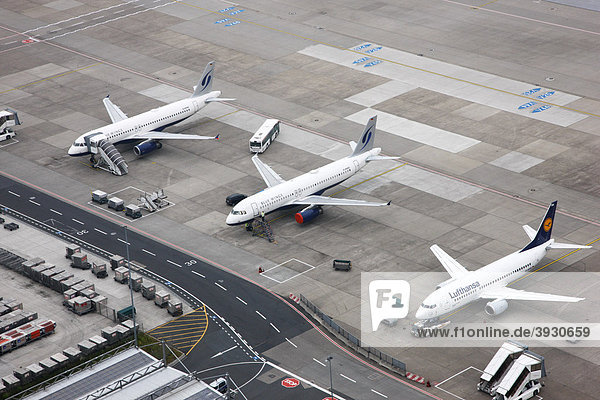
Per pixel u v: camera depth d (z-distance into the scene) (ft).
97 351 369.30
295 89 633.61
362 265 424.87
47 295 414.21
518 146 541.34
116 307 401.29
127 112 600.80
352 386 341.82
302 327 381.40
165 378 298.97
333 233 455.63
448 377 344.69
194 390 291.38
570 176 504.43
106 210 488.02
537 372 331.57
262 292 407.64
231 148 552.82
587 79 631.97
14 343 372.79
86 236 461.37
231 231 461.37
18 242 458.09
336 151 542.57
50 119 597.93
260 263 431.02
